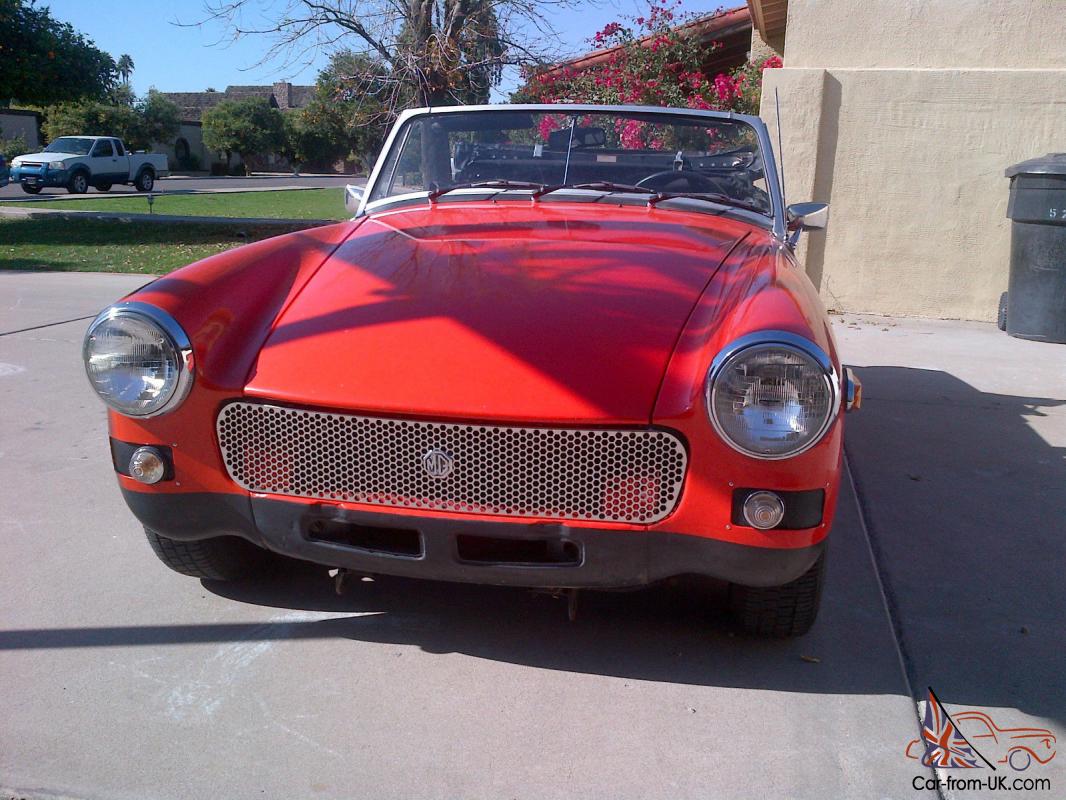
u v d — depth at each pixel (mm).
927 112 8305
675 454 2312
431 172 3932
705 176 3863
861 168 8516
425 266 2844
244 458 2508
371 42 13344
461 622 2975
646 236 3111
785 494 2285
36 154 28547
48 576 3215
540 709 2539
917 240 8539
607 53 11039
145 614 2979
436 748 2369
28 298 8867
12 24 18938
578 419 2281
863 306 8781
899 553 3588
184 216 17312
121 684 2605
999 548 3650
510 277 2734
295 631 2900
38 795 2164
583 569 2400
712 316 2529
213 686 2607
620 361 2373
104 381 2521
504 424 2318
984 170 8281
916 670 2771
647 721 2494
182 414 2512
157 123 56094
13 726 2408
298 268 2936
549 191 3646
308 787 2221
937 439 5027
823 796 2223
